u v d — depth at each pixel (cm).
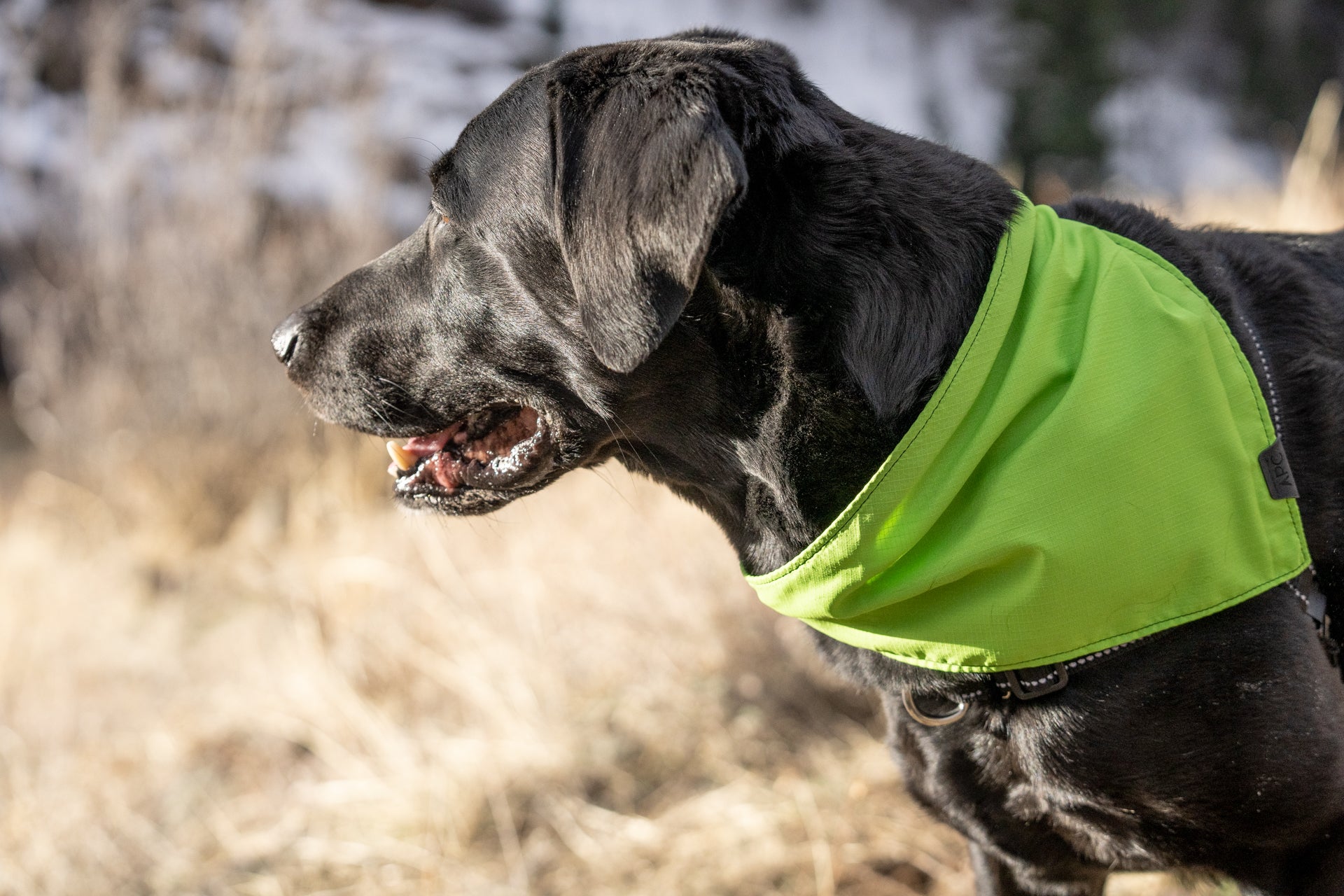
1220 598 162
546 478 208
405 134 622
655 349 165
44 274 640
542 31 860
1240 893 180
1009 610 168
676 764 321
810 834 280
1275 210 613
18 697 420
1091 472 164
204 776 362
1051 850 192
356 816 323
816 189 175
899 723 193
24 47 699
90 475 581
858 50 1195
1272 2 1396
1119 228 193
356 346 211
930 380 171
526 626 364
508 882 288
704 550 361
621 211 163
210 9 654
